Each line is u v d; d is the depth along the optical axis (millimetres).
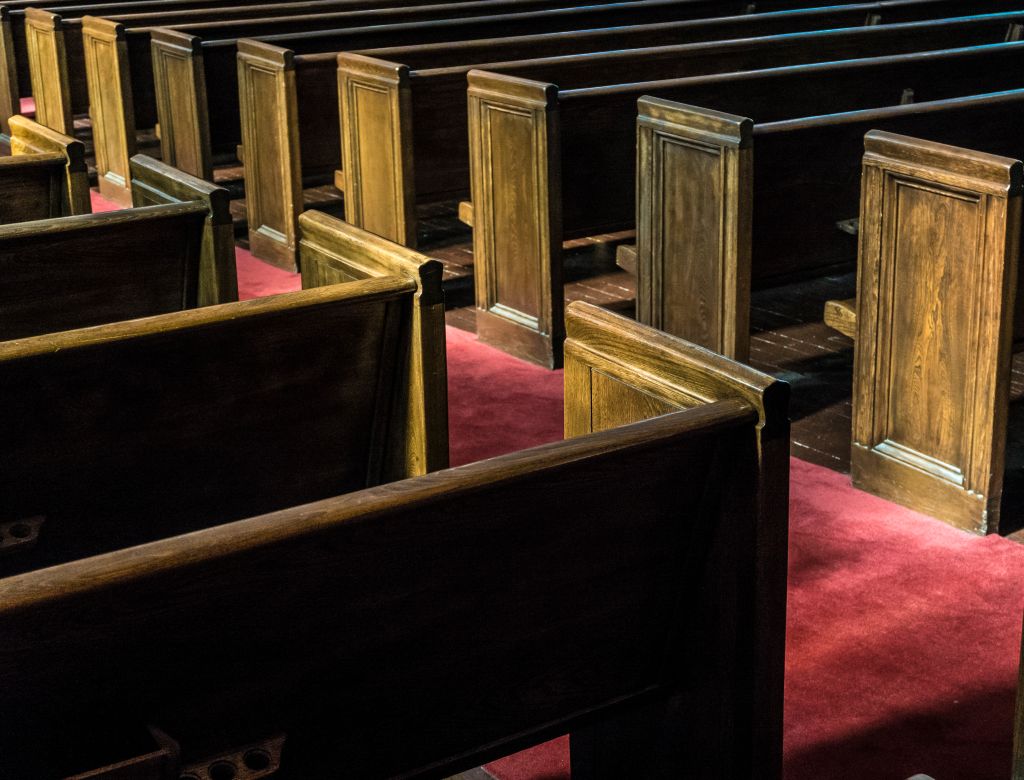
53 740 1936
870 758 3014
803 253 5367
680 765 2682
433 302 3102
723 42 6766
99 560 1842
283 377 3039
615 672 2553
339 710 2209
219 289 3943
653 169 4953
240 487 3135
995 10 8797
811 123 4953
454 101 6410
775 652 2516
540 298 5461
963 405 4000
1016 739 1966
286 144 6695
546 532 2256
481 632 2295
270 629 2037
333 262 3420
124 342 2754
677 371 2471
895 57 6184
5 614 1756
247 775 2057
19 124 4805
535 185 5320
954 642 3461
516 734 2482
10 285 3709
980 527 4031
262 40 7070
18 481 2818
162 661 1962
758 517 2389
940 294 3984
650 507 2361
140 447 2928
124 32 7586
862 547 3982
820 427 4879
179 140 7520
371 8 9062
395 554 2096
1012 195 3715
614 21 8586
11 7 9273
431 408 3184
